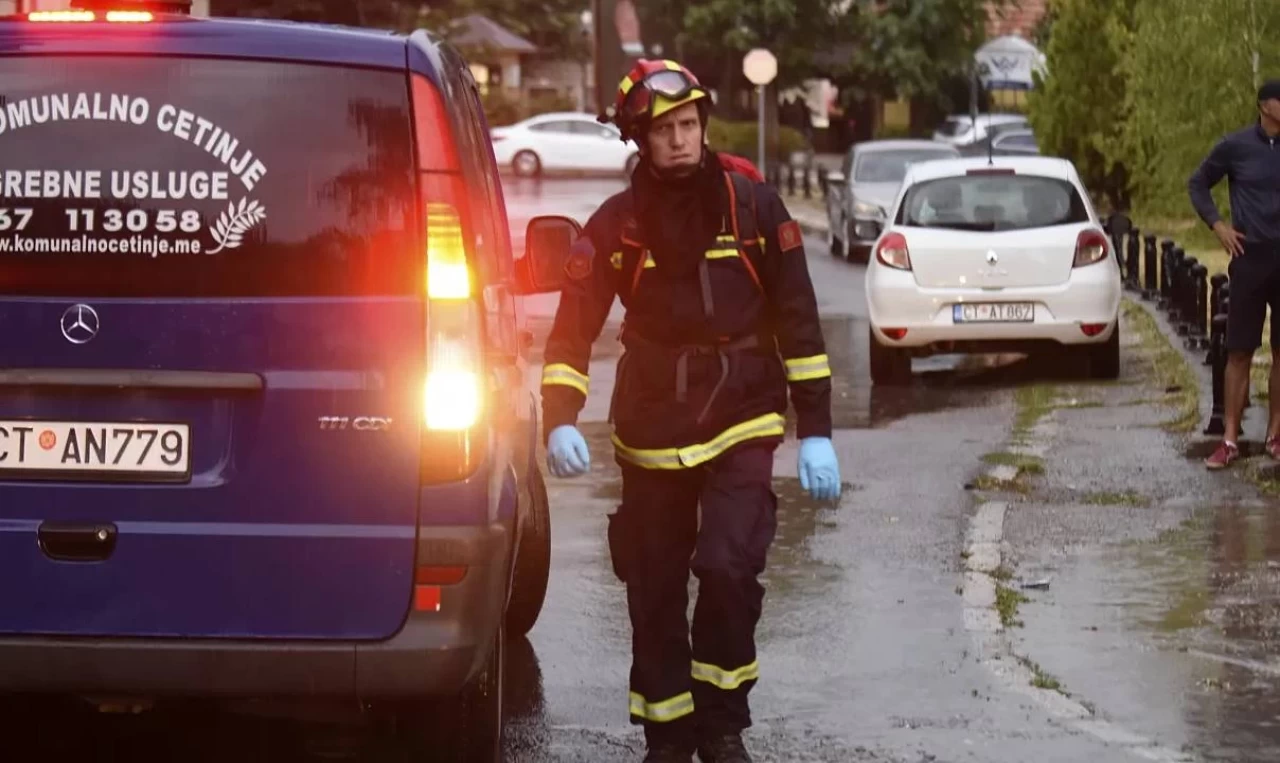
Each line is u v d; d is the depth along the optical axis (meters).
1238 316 14.05
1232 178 13.91
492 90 91.88
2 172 6.54
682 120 6.95
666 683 7.23
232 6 54.56
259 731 8.21
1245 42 30.72
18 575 6.55
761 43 73.81
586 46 108.44
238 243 6.52
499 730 7.33
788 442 16.34
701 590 7.06
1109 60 41.22
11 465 6.57
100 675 6.54
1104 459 14.82
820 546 11.97
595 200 55.50
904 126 77.38
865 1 73.44
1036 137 42.94
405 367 6.50
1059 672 9.05
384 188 6.53
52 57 6.54
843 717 8.36
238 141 6.52
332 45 6.54
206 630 6.53
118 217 6.52
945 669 9.12
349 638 6.51
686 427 7.06
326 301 6.50
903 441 16.09
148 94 6.53
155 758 7.87
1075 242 19.44
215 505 6.51
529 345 8.90
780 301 7.13
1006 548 11.77
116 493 6.54
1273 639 9.59
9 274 6.55
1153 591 10.63
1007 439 16.06
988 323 19.44
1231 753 7.80
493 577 6.63
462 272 6.54
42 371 6.54
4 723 8.33
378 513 6.49
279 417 6.50
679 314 7.05
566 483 14.46
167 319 6.51
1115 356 19.73
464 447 6.50
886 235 19.77
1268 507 12.95
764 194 7.12
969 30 73.88
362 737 8.08
